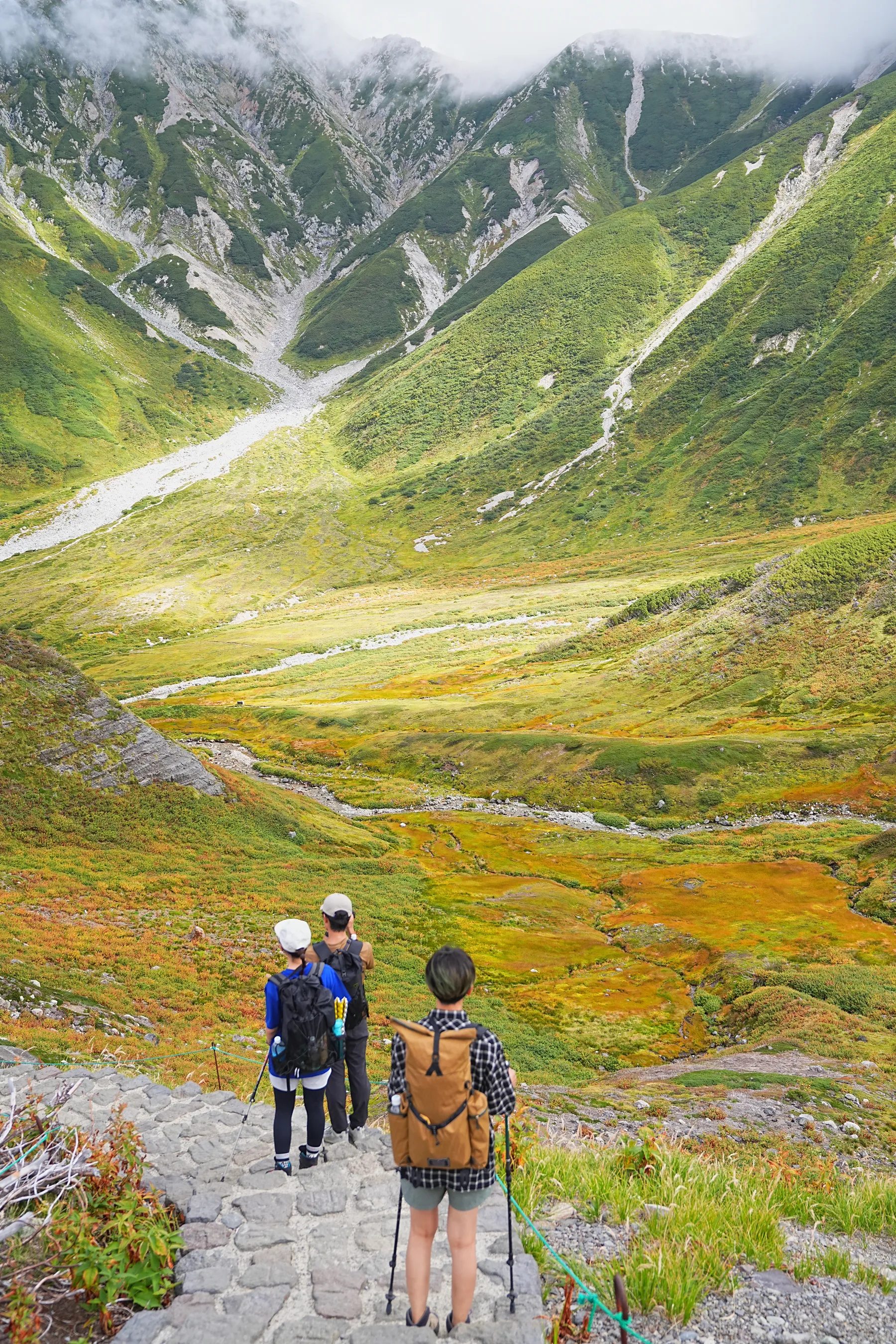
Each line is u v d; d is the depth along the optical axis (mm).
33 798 52094
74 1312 5605
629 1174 9258
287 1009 7629
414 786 89562
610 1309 6152
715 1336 6000
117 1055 20234
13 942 33750
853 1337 6141
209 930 40688
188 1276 5934
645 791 81312
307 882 52094
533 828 73812
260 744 109812
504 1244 6512
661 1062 31062
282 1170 7742
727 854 64062
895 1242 8492
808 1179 10617
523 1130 10773
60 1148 6801
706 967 41375
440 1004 5332
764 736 86875
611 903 54656
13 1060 11273
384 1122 11234
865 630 101562
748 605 113188
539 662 129875
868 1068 25000
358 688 132625
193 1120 9117
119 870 48469
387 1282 5938
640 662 113688
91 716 57938
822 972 36875
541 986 39562
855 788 77375
